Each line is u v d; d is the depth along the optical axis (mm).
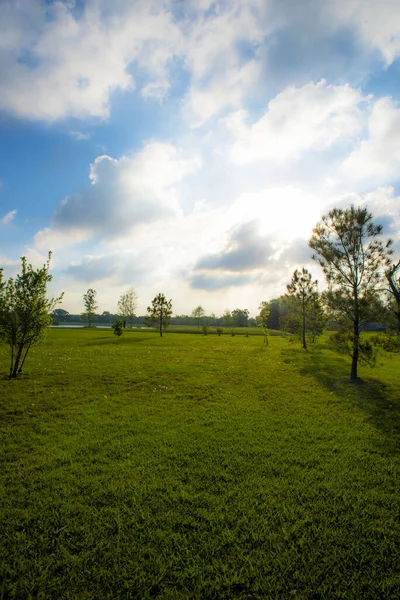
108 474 5926
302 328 32656
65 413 9703
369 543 4152
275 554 3934
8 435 7898
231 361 21406
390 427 8836
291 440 7801
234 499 5137
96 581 3523
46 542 4090
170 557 3869
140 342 37156
